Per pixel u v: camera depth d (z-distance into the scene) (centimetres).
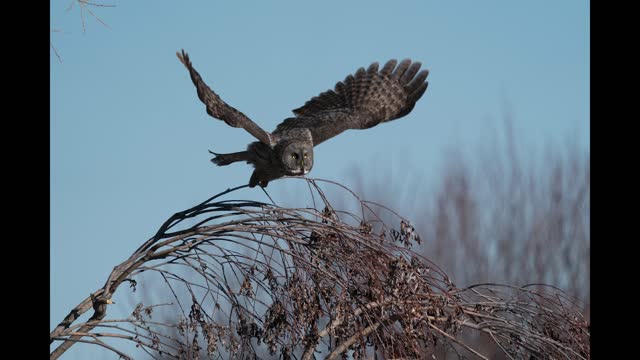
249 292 1105
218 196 1190
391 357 1097
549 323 1248
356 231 1125
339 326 1108
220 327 1105
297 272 1099
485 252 3434
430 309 1145
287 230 1127
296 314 1093
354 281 1102
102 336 1064
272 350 1094
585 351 1230
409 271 1104
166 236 1150
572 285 3366
